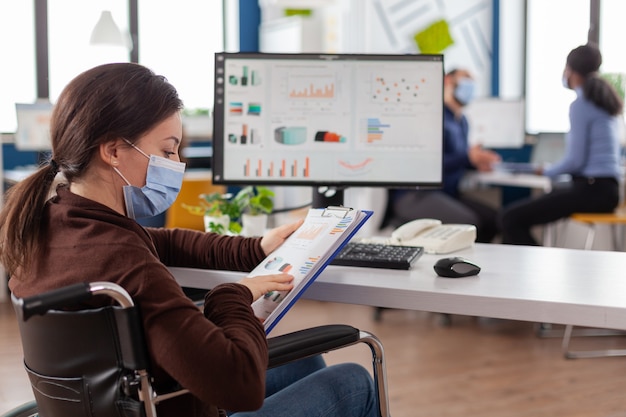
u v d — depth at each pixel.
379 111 2.06
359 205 5.11
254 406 1.12
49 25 5.89
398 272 1.62
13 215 1.15
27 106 4.89
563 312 1.31
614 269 1.64
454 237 1.89
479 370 3.38
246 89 2.07
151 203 1.25
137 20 6.32
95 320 1.07
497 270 1.64
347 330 1.35
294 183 2.08
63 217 1.14
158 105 1.20
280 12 6.60
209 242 1.66
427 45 5.95
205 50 6.67
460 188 5.46
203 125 6.30
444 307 1.41
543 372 3.35
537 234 5.41
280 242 1.59
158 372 1.10
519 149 6.40
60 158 1.18
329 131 2.07
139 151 1.20
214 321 1.19
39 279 1.13
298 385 1.37
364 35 5.60
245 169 2.09
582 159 4.48
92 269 1.10
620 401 3.01
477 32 6.22
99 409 1.12
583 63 4.46
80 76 1.19
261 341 1.17
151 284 1.08
